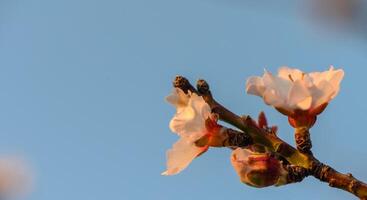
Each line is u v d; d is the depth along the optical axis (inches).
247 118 19.7
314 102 19.8
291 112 19.8
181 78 19.8
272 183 19.5
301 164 19.5
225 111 19.7
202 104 19.7
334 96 19.8
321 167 19.3
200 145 19.7
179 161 19.9
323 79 19.9
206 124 19.7
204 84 19.8
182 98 19.9
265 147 19.6
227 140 19.7
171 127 19.8
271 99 19.8
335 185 19.3
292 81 20.0
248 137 19.6
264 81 20.0
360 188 19.1
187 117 19.7
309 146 19.5
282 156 19.6
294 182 19.4
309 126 19.7
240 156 19.6
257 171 19.4
